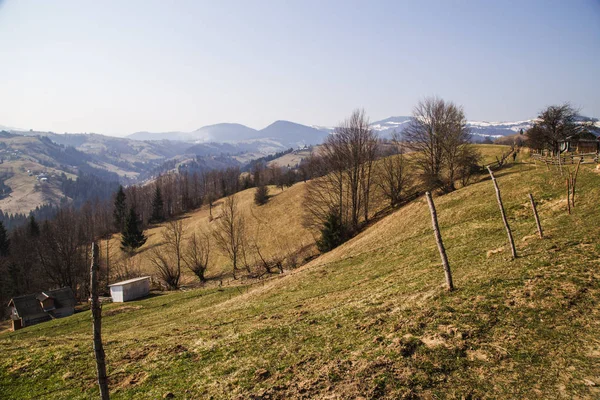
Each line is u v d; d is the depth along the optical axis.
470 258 24.08
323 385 11.13
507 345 11.71
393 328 14.23
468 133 65.44
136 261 94.44
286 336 16.67
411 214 48.78
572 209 28.41
